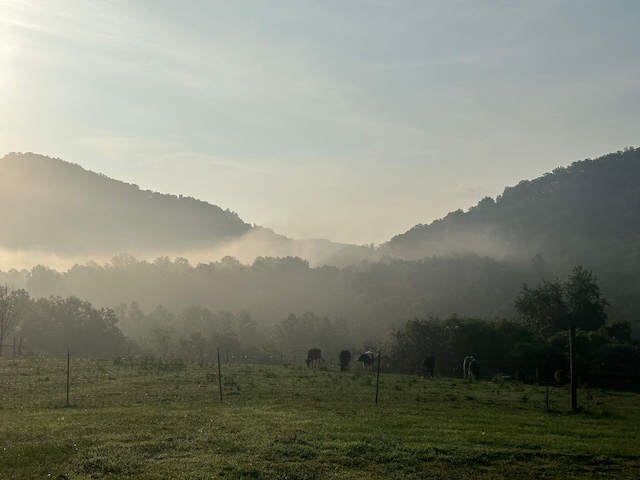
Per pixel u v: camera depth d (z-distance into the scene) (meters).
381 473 18.91
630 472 20.14
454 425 26.58
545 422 28.88
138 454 19.73
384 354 86.44
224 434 22.66
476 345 75.56
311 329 135.12
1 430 23.09
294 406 31.02
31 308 105.62
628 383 50.97
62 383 39.12
